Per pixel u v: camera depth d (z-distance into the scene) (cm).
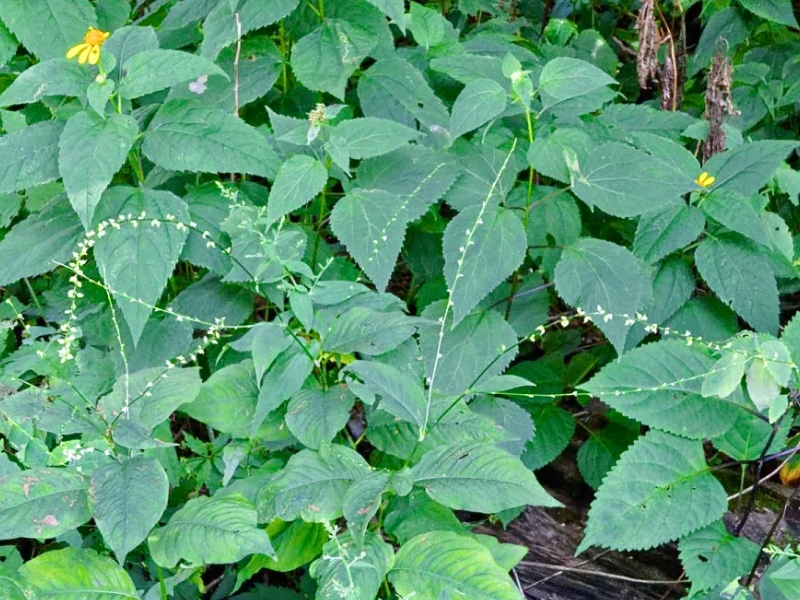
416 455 153
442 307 170
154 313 173
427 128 181
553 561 170
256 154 163
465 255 163
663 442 158
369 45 177
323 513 145
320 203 176
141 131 171
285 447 164
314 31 178
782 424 161
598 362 183
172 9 183
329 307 162
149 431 145
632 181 166
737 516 168
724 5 228
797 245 182
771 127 215
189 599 158
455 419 154
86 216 155
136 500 139
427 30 191
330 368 169
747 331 161
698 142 189
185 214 163
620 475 156
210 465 163
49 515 140
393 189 171
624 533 153
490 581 140
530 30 236
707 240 170
